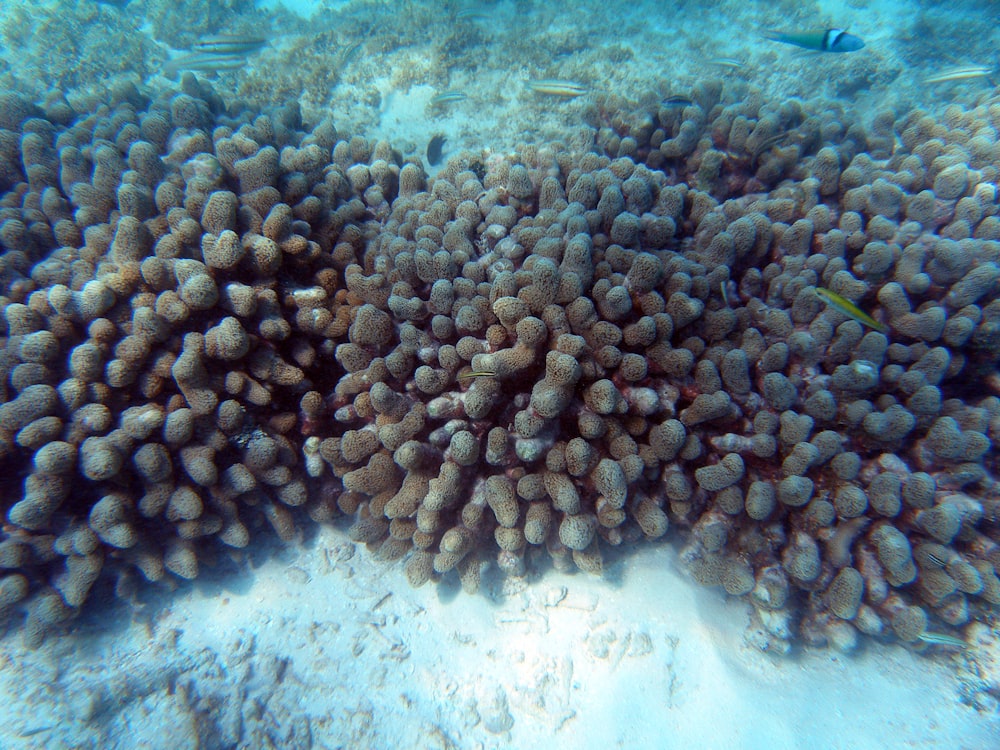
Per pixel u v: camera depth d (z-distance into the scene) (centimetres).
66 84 116
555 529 43
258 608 48
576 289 42
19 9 130
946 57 114
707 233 50
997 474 41
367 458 46
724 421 43
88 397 40
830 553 40
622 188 52
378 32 115
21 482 40
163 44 133
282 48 122
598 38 117
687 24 125
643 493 43
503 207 53
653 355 43
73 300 42
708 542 41
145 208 46
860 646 43
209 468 41
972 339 43
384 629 48
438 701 45
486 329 46
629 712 43
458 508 44
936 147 55
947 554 39
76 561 40
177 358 42
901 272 46
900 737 40
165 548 43
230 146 50
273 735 44
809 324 46
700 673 43
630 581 46
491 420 44
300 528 49
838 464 40
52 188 52
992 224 47
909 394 42
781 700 42
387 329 45
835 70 112
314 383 49
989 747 39
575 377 39
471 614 47
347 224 54
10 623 41
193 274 41
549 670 45
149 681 43
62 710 40
